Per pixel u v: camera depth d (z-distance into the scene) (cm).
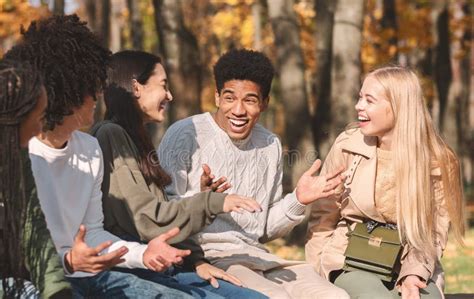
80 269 339
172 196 454
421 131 441
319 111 1134
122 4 2342
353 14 1012
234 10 1939
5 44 1702
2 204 339
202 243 455
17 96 330
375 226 450
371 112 443
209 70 2445
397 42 1694
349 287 437
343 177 437
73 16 385
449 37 1812
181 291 385
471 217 1539
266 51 1978
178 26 1279
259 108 459
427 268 432
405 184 438
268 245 1105
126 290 376
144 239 404
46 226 342
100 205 396
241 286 417
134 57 434
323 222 470
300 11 1709
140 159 419
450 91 1828
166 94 440
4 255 334
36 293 342
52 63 368
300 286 439
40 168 372
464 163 2473
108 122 423
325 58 1146
